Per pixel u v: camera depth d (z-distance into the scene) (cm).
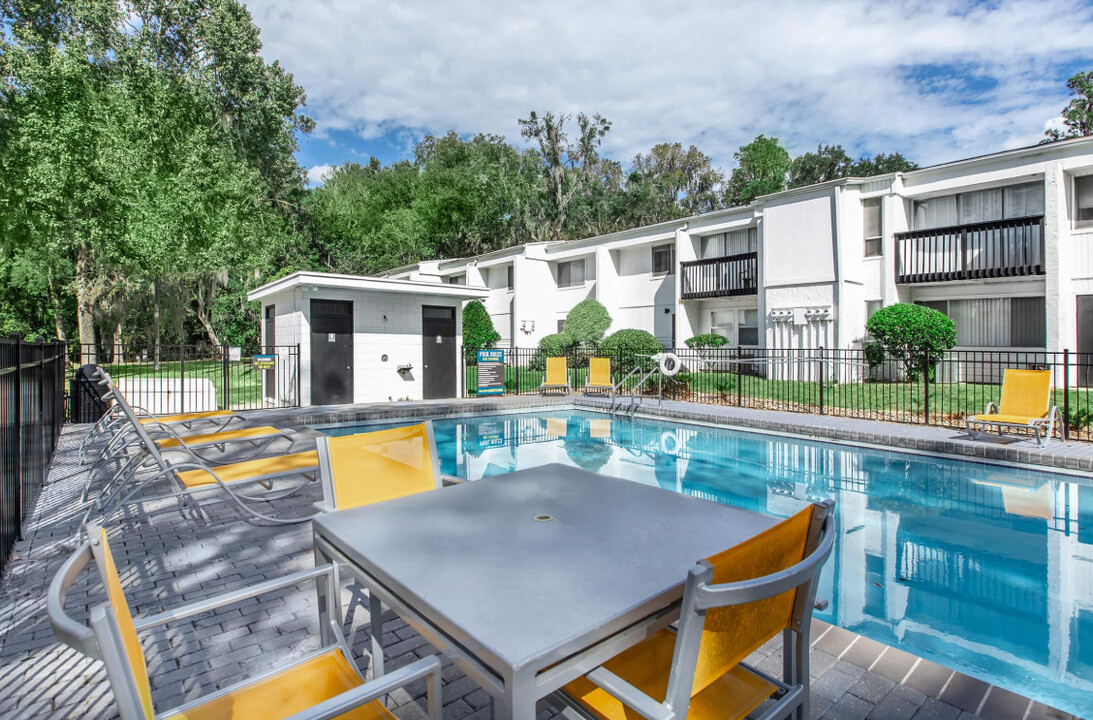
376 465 298
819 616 362
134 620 156
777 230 1535
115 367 2119
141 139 1775
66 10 1984
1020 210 1275
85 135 1648
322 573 201
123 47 2028
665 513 224
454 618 142
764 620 156
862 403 1122
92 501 460
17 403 421
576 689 168
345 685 174
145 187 1758
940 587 402
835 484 684
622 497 245
